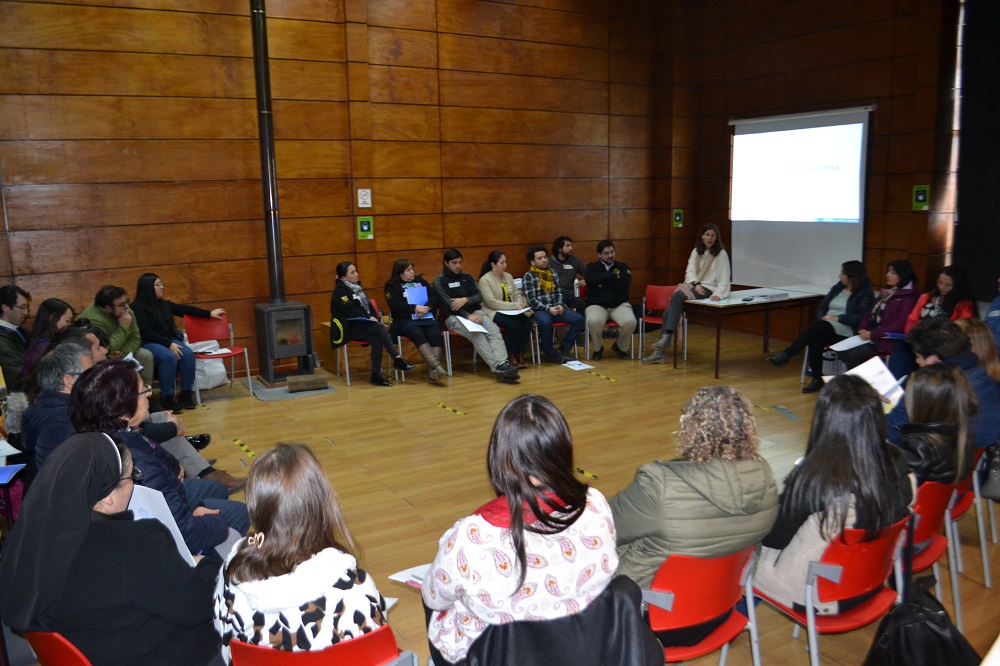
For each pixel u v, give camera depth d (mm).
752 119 7531
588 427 4883
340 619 1455
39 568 1528
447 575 1415
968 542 3252
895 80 6340
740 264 7891
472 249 7262
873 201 6629
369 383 6172
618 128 7941
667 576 1828
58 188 5496
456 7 6855
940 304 5074
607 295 6926
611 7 7691
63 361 2725
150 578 1606
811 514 1964
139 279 5441
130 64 5629
